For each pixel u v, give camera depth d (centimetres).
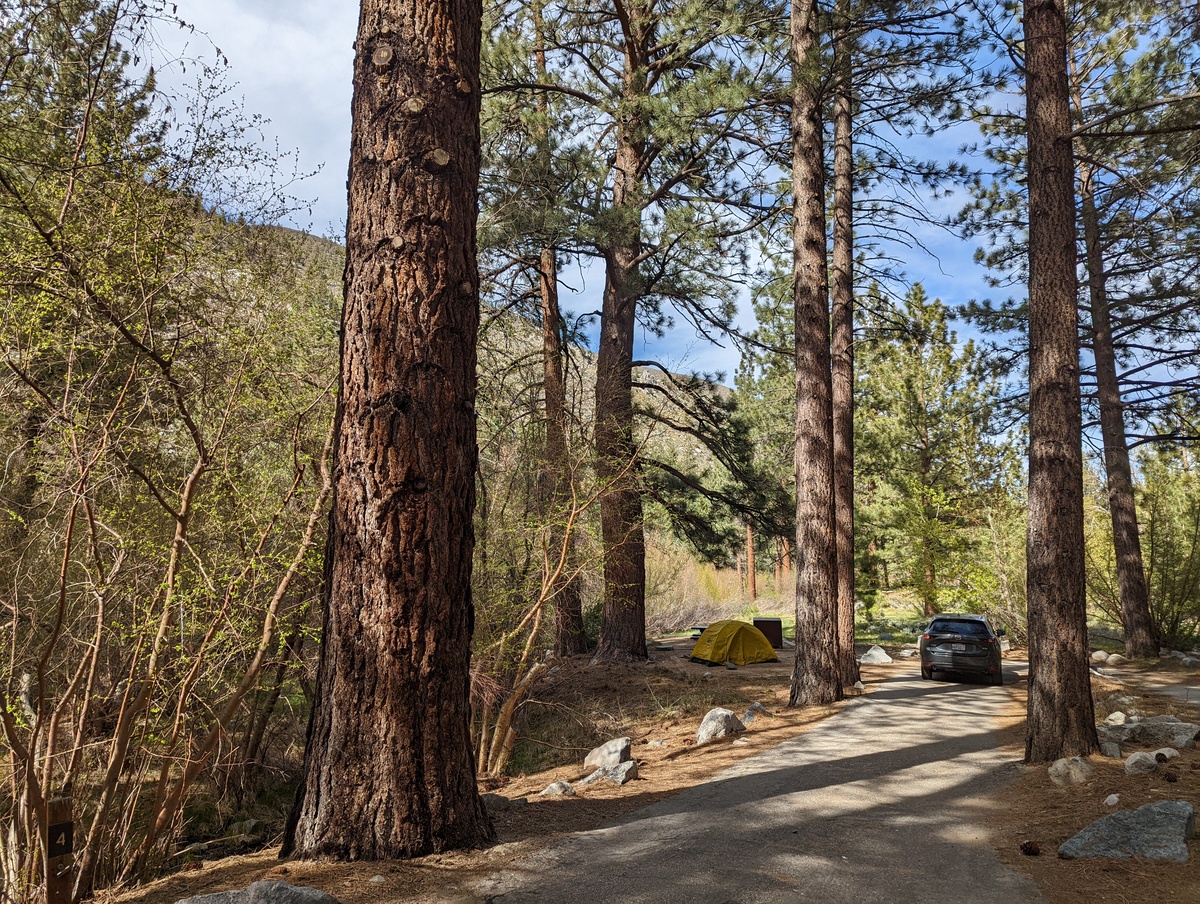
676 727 1284
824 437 1391
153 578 682
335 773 560
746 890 505
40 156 629
